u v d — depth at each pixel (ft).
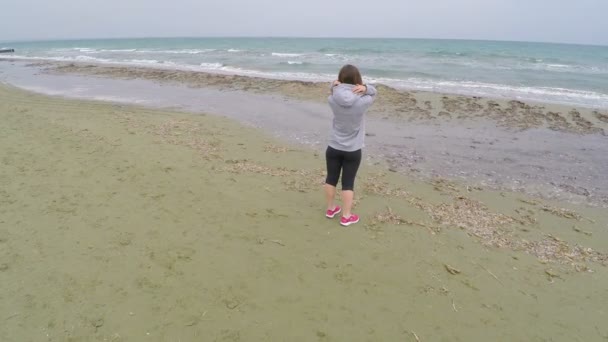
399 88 46.14
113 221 12.49
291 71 65.46
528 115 32.30
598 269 11.21
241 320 8.50
